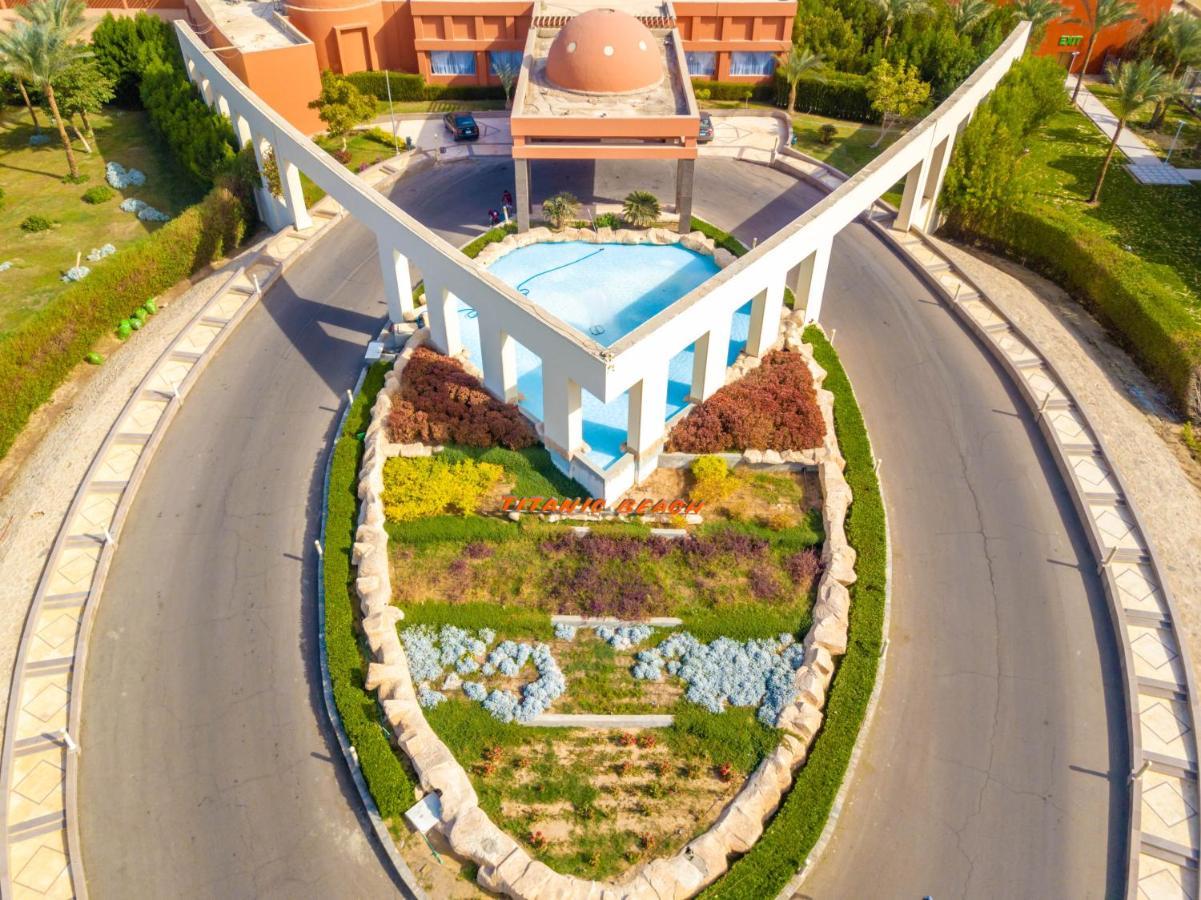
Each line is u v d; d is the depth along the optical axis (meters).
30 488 29.77
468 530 27.56
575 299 37.50
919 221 43.38
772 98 55.47
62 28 44.56
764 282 30.14
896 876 20.64
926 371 34.78
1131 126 52.19
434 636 25.03
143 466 30.27
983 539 28.23
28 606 26.06
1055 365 34.41
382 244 32.97
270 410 32.78
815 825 20.89
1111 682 24.52
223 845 21.17
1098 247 38.12
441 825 21.05
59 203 45.06
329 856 21.00
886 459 30.91
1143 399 33.41
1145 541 27.66
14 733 23.05
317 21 52.78
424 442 30.50
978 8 53.12
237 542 28.05
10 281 38.97
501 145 50.69
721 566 26.78
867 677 23.86
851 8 55.53
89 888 20.50
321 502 29.31
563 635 25.03
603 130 38.47
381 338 35.72
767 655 24.48
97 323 35.78
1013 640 25.47
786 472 29.81
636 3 50.88
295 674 24.56
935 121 37.31
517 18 52.22
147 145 50.72
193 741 23.14
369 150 49.62
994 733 23.31
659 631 25.19
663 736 22.94
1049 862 20.91
